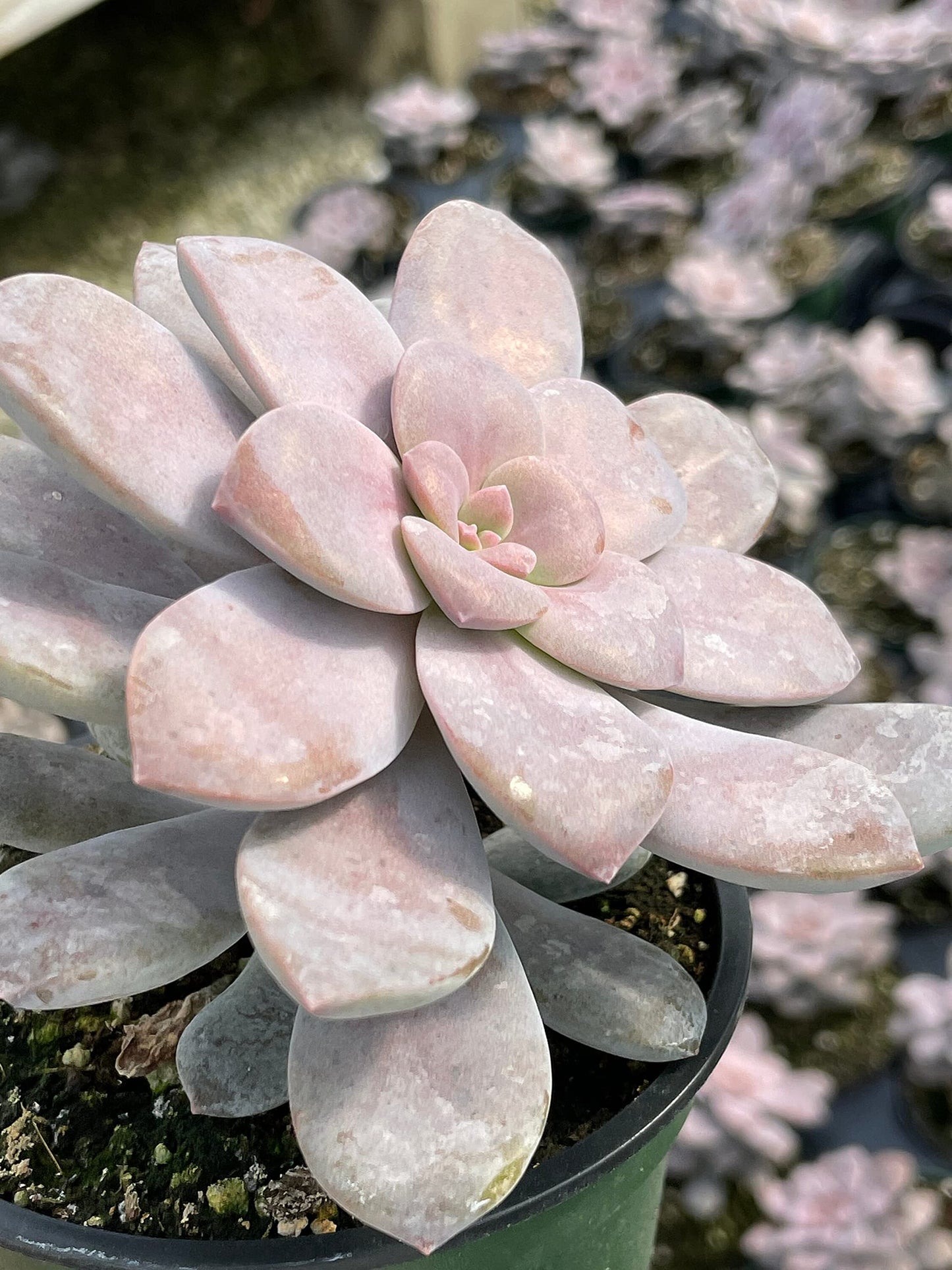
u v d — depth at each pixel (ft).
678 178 3.75
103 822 1.76
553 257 1.81
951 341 3.52
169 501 1.50
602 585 1.65
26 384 1.39
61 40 5.05
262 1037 1.71
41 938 1.50
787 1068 2.75
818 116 3.31
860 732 1.73
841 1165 2.54
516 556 1.61
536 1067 1.52
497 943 1.63
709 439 1.84
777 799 1.54
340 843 1.45
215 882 1.62
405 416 1.60
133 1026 1.83
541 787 1.40
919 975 2.87
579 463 1.73
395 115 3.62
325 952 1.29
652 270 3.57
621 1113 1.71
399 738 1.51
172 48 5.02
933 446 3.37
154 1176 1.74
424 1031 1.53
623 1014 1.70
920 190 3.54
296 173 4.61
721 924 1.87
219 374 1.73
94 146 4.69
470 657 1.53
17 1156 1.76
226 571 1.69
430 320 1.77
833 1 3.67
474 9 4.47
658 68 3.70
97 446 1.44
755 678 1.69
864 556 3.27
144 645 1.33
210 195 4.54
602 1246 1.84
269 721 1.37
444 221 1.79
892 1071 2.76
